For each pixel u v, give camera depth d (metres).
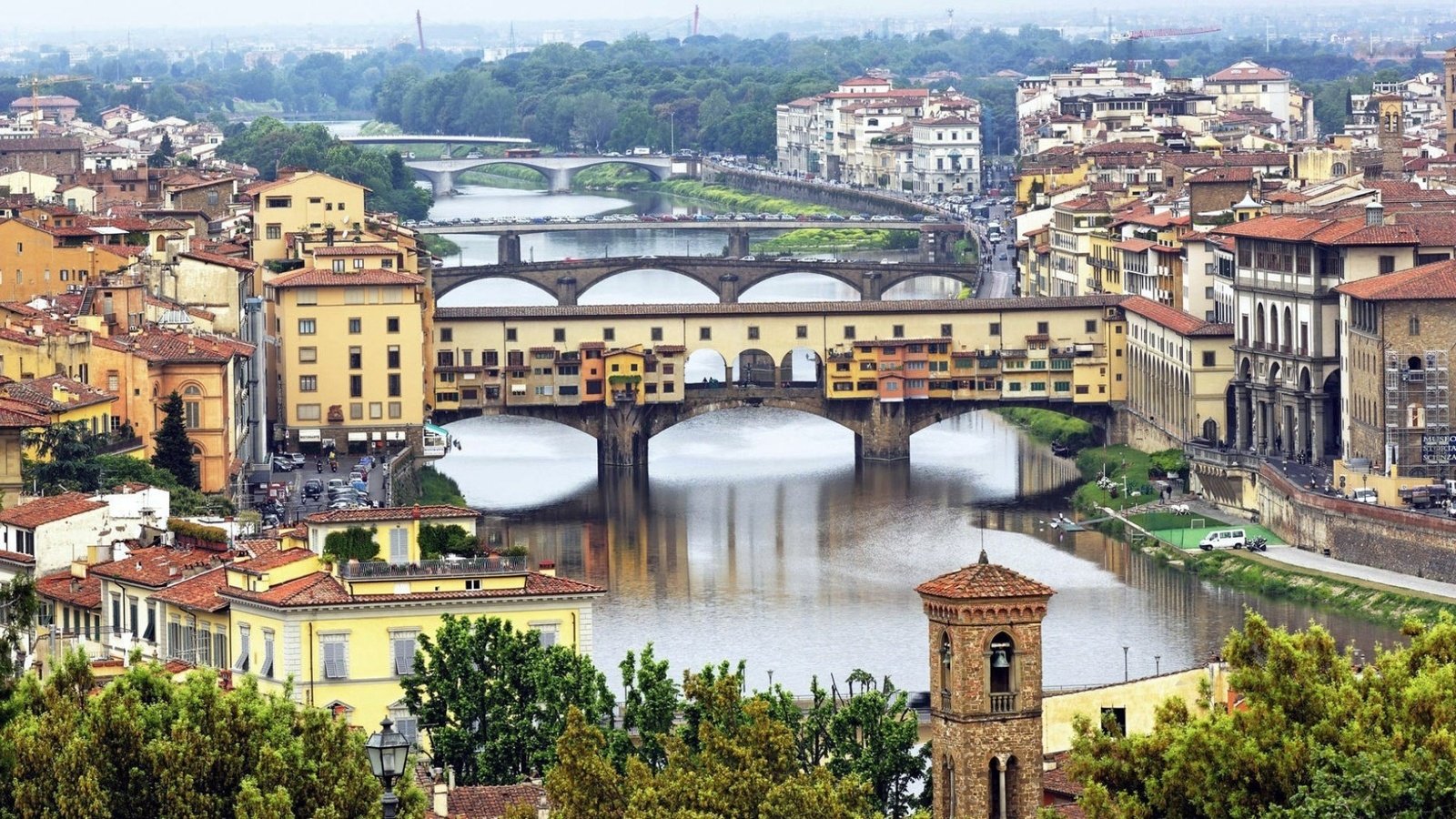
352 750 199.12
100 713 195.00
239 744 196.12
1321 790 193.25
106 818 189.50
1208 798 199.50
